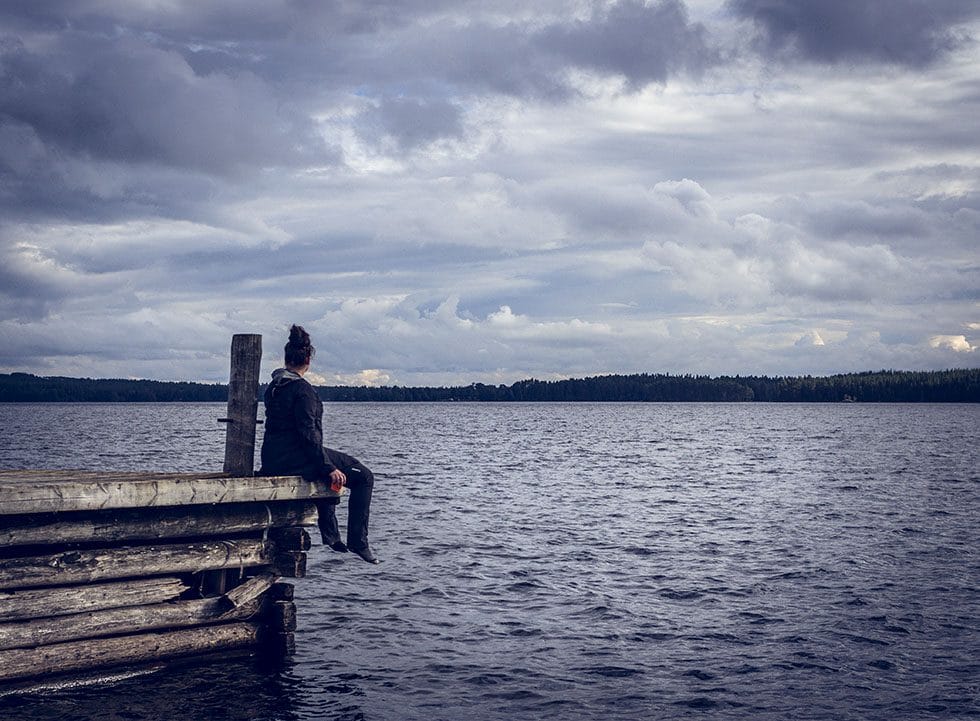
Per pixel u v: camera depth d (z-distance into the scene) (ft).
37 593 29.63
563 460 173.27
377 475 131.54
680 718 31.12
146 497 30.55
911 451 204.74
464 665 36.76
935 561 60.54
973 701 32.91
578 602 48.24
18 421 424.05
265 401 34.96
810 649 39.37
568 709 31.86
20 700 29.58
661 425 427.33
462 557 61.16
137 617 31.76
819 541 69.46
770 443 246.88
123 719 28.81
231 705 30.71
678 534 73.20
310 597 48.24
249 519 33.78
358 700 32.12
